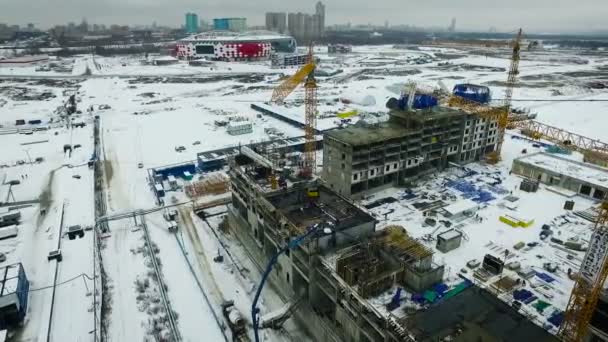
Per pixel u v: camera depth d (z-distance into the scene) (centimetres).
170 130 14700
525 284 5809
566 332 4609
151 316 5625
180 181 10194
